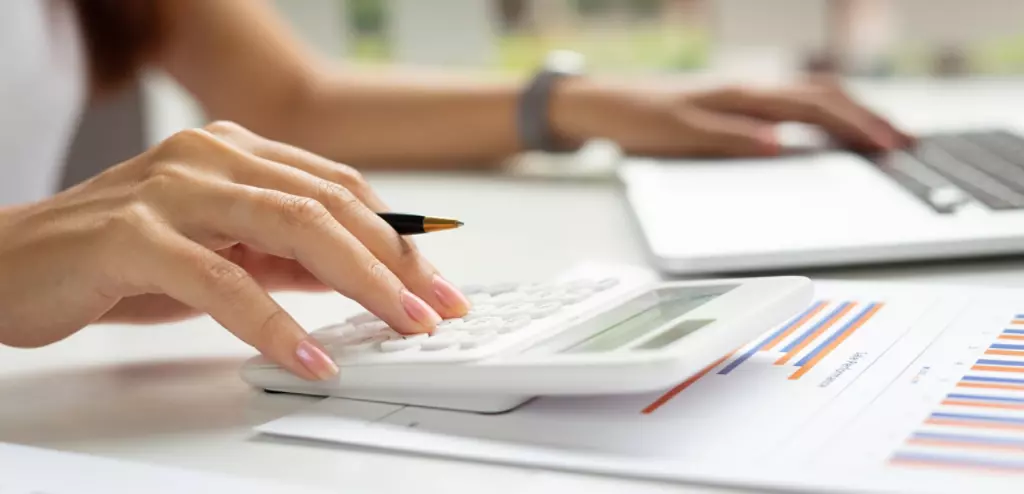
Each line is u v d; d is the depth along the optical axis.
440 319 0.43
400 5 1.37
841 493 0.28
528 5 1.36
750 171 0.81
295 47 1.09
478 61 1.37
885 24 1.28
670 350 0.33
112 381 0.44
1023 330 0.41
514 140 0.98
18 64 0.96
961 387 0.35
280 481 0.32
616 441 0.33
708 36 1.35
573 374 0.34
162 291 0.43
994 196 0.64
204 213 0.43
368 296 0.42
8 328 0.46
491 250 0.66
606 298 0.45
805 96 0.92
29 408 0.41
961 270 0.56
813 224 0.60
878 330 0.43
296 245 0.42
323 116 1.03
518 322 0.40
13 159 0.96
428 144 1.00
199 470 0.33
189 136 0.47
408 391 0.38
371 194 0.51
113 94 1.16
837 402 0.35
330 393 0.40
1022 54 1.34
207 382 0.44
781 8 1.31
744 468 0.30
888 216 0.61
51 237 0.45
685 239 0.59
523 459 0.32
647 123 0.91
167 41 1.11
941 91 1.30
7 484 0.31
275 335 0.40
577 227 0.72
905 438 0.31
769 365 0.39
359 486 0.31
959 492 0.27
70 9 1.08
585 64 1.38
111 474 0.32
